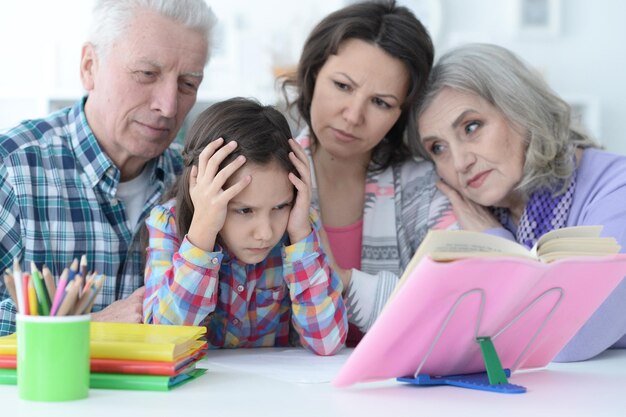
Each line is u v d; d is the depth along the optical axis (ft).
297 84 5.49
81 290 2.96
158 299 4.15
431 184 5.60
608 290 3.50
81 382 2.86
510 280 3.08
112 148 5.18
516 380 3.46
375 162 5.62
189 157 4.26
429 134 5.29
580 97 11.43
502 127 5.12
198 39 5.03
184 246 4.09
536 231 5.20
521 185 5.13
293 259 4.30
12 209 4.90
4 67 11.53
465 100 5.11
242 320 4.61
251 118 4.14
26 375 2.81
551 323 3.51
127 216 5.31
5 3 11.55
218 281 4.49
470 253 2.91
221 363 3.84
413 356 3.19
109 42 4.92
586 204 5.11
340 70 4.99
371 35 4.96
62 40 11.59
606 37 12.10
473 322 3.18
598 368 3.87
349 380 3.11
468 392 3.11
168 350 3.09
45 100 10.82
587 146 5.59
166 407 2.75
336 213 5.53
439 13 11.83
